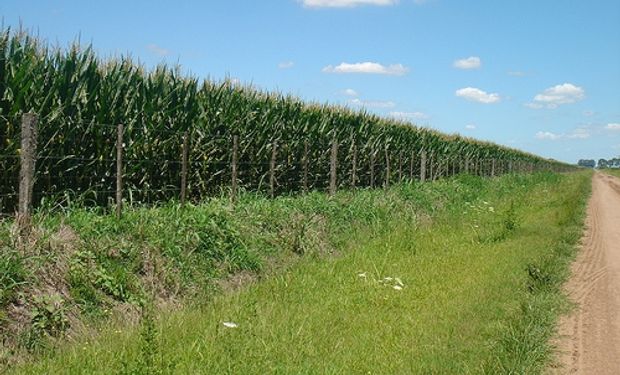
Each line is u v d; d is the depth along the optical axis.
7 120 9.94
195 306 8.56
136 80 13.01
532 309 8.66
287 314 8.03
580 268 12.65
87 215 9.41
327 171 20.86
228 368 6.00
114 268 8.40
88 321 7.46
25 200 8.29
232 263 10.16
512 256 12.91
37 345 6.71
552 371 6.74
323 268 10.95
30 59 10.50
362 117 23.23
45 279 7.59
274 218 12.56
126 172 12.37
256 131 16.62
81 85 11.45
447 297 9.50
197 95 14.80
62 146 10.98
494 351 6.95
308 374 6.08
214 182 15.07
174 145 13.68
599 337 8.00
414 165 29.67
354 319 8.25
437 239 14.70
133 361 6.09
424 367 6.46
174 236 9.75
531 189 34.91
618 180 79.06
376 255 12.30
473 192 25.95
